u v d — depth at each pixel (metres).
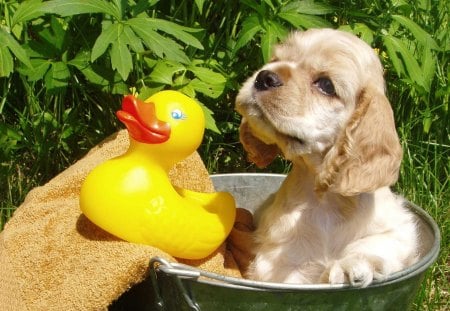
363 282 0.77
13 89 1.15
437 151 1.22
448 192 1.17
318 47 0.88
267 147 0.96
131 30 0.96
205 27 1.17
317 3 1.08
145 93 1.05
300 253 0.90
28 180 1.15
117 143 0.98
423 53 1.11
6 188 1.13
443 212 1.14
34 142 1.13
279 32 1.03
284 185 0.93
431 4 1.22
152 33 0.97
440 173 1.22
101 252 0.79
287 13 1.06
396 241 0.88
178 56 0.97
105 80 1.05
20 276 0.82
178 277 0.74
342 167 0.85
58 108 1.13
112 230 0.80
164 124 0.80
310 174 0.90
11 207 1.11
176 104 0.83
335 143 0.86
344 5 1.16
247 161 1.23
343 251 0.88
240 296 0.75
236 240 0.95
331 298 0.76
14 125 1.15
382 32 1.13
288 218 0.91
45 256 0.82
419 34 1.09
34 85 1.13
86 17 1.09
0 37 0.98
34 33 1.13
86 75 1.04
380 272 0.80
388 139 0.86
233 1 1.17
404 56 1.08
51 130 1.14
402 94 1.20
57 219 0.86
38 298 0.80
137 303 0.86
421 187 1.16
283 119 0.84
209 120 1.04
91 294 0.77
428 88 1.08
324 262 0.89
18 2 1.07
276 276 0.90
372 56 0.90
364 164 0.85
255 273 0.91
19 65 1.08
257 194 1.08
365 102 0.86
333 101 0.86
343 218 0.89
